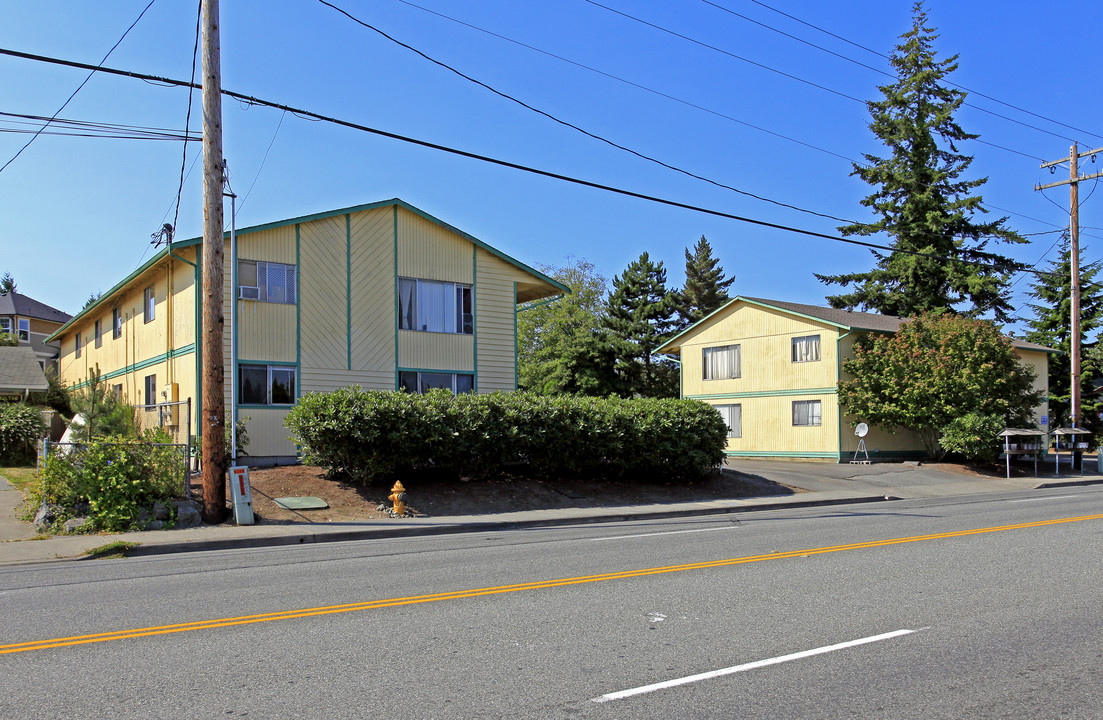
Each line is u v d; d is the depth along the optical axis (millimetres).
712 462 20453
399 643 6066
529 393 18844
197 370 19938
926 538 11602
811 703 4789
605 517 15445
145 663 5582
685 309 62375
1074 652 5828
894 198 47750
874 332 30016
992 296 45062
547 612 7051
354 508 15211
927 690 5027
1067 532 12125
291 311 20984
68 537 12172
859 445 29344
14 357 29312
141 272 22875
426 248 23328
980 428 26422
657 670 5395
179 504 13594
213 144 13359
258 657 5703
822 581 8391
